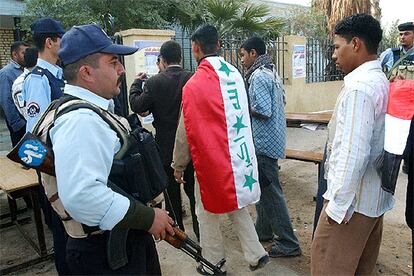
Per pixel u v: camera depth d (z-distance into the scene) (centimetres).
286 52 826
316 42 930
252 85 277
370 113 160
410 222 180
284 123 288
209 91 230
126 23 720
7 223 364
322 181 228
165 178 155
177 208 321
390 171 164
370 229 175
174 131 302
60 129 127
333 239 175
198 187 260
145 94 301
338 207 164
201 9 779
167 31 528
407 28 457
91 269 146
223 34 777
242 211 254
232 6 787
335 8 1110
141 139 149
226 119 231
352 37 174
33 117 236
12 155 132
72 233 147
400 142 157
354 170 159
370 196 170
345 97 165
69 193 122
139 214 136
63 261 193
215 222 260
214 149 230
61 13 666
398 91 160
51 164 132
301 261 286
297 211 382
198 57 253
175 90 297
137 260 151
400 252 299
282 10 1219
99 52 142
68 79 144
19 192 285
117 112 318
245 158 238
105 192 127
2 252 315
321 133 756
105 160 131
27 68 326
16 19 806
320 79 962
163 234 148
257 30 798
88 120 128
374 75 167
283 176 496
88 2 692
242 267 280
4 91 374
